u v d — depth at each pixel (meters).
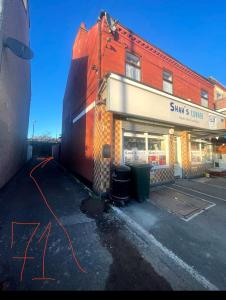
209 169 9.95
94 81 6.56
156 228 3.47
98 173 5.58
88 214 4.13
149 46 7.51
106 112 5.34
